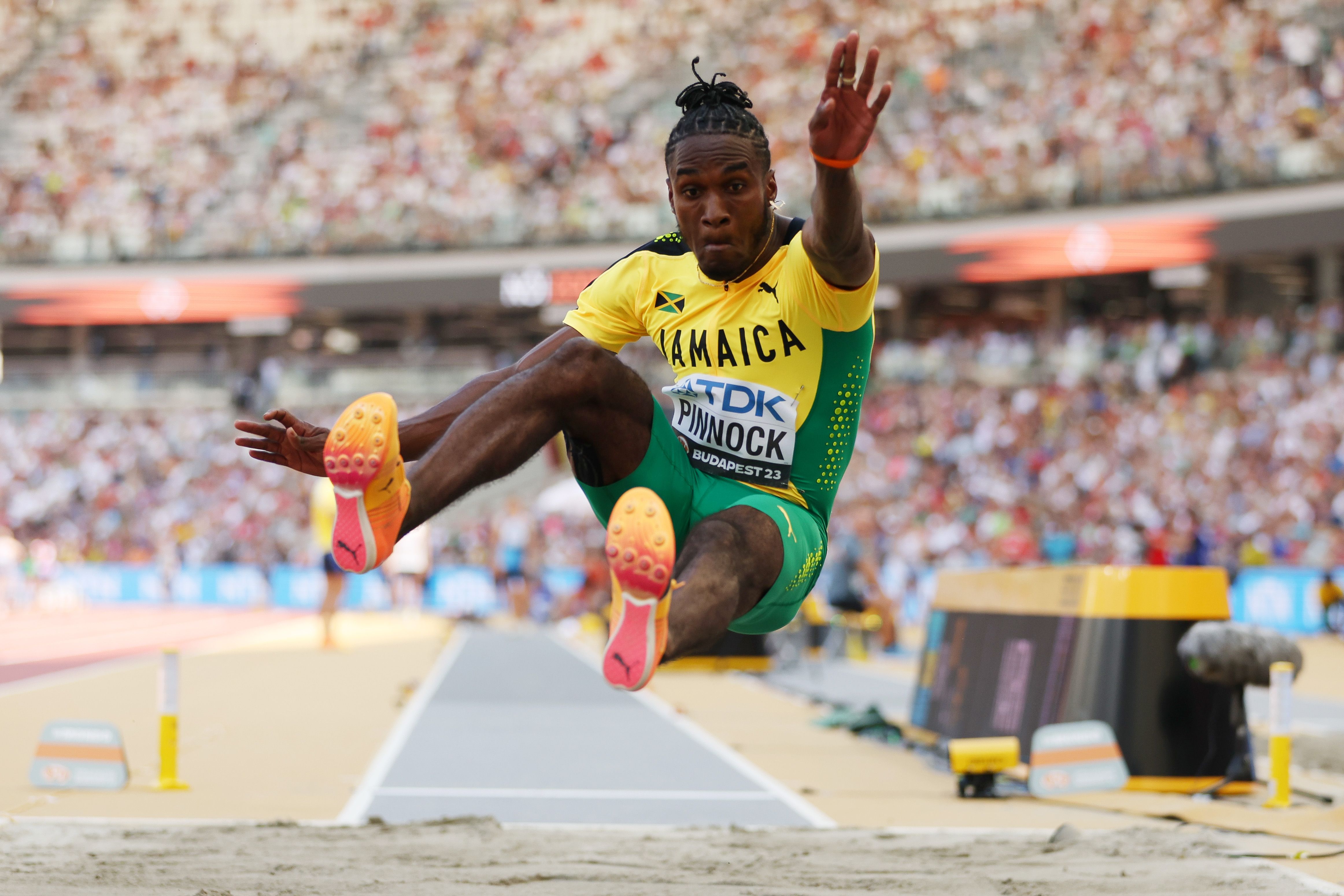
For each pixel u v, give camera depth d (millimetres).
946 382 75000
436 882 11125
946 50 80250
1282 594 51406
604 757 21453
